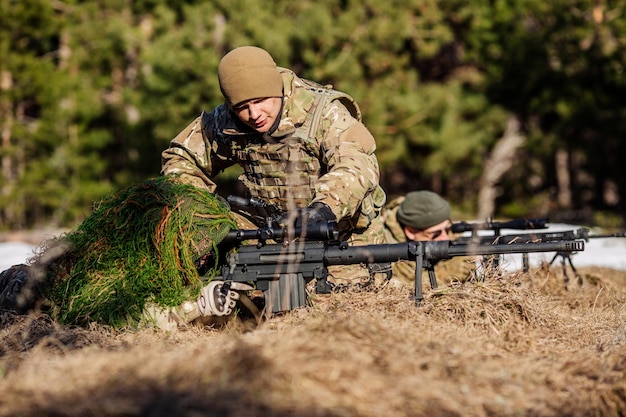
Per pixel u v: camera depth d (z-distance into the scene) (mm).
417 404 5094
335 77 26938
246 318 8117
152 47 26750
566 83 30219
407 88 28719
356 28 27266
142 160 30016
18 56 30297
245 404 4820
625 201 31938
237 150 8938
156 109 26844
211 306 7523
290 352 5352
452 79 31797
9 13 30062
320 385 5078
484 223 10641
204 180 9383
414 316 6879
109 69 32156
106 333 7316
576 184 32906
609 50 29594
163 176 8258
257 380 5031
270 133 8547
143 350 5980
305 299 7199
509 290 7336
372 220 9367
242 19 26312
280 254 7199
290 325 6598
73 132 30812
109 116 32031
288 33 26672
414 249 7141
